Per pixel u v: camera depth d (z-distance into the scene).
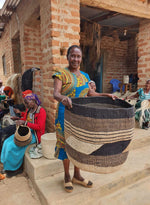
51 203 1.89
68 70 1.90
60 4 3.01
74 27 3.20
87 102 1.89
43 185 2.21
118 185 2.39
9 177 2.67
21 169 2.86
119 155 1.48
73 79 1.85
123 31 6.22
